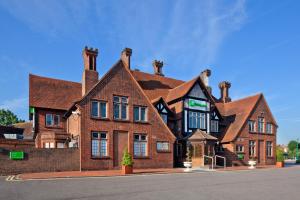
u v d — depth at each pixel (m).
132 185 15.43
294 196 12.66
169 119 33.66
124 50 37.41
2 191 13.26
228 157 37.34
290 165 40.44
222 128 39.72
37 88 32.69
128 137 28.00
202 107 35.59
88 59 29.64
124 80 28.67
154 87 37.00
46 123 31.53
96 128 26.33
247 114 39.62
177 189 14.14
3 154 21.97
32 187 14.55
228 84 47.19
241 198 12.05
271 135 42.06
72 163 24.86
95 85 26.80
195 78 35.16
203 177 20.31
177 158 32.94
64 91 34.22
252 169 30.33
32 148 23.19
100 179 18.45
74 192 12.98
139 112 29.20
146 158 28.64
